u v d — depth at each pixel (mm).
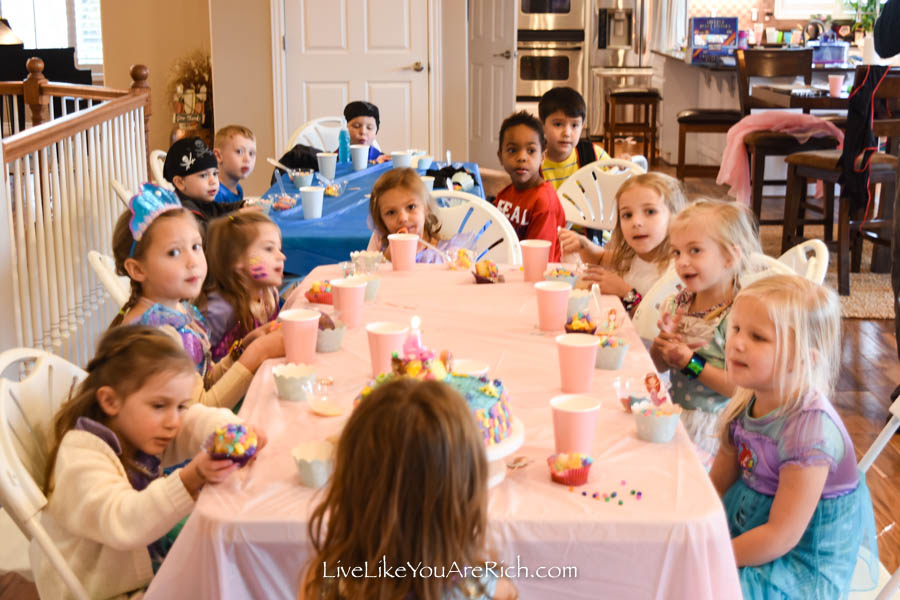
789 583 1611
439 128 7094
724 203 2109
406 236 2582
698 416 2064
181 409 1642
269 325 2053
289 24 6852
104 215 4035
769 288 1614
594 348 1680
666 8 9508
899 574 1685
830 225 5523
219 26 6844
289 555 1285
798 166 5348
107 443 1554
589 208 3902
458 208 3229
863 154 4789
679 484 1363
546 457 1452
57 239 3465
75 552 1578
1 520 1964
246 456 1396
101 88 4809
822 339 1614
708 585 1275
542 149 3486
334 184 4137
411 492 1064
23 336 3219
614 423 1578
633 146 10023
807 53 6402
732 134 6070
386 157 4930
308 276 2607
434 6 6902
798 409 1619
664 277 2299
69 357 3557
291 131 7016
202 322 2287
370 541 1083
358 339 2018
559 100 4074
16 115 4961
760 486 1680
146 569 1583
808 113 6355
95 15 9500
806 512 1595
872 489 2914
